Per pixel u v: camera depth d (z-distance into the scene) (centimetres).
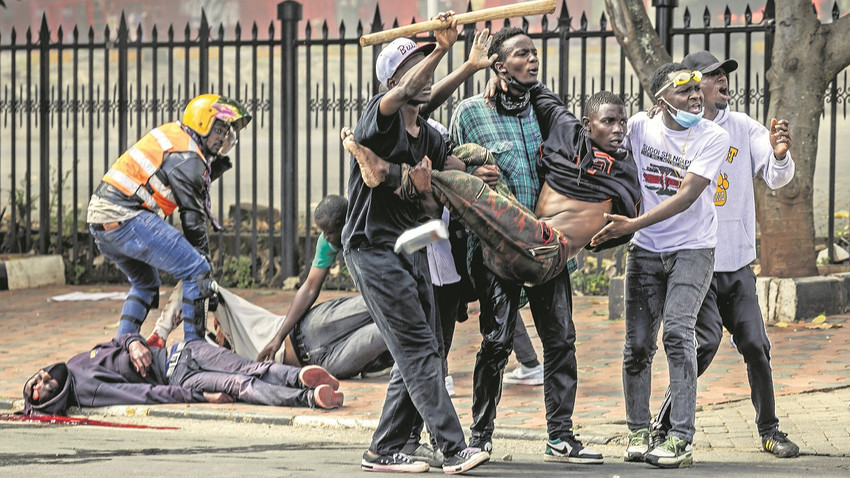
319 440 1697
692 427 1427
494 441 1675
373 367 2127
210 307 2102
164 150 2167
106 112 3550
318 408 1884
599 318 2817
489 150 1455
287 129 3422
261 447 1584
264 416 1839
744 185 1530
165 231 2127
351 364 2077
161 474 1192
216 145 2214
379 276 1336
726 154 1448
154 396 1941
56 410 1902
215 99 2202
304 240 3547
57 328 2800
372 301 1347
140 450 1469
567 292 1461
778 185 1546
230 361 1973
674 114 1424
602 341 2500
